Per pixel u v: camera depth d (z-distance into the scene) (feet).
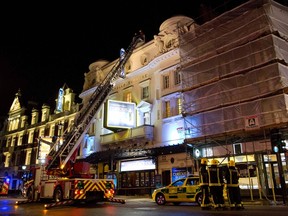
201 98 67.00
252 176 60.34
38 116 157.89
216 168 40.14
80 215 33.76
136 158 90.63
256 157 60.54
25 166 148.56
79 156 114.32
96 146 108.68
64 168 58.54
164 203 51.57
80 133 61.46
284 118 52.90
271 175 60.18
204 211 36.63
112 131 102.78
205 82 67.26
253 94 58.23
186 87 71.51
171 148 77.25
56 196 53.31
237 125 58.90
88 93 119.96
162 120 86.58
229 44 64.64
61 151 59.11
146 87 96.78
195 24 85.20
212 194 39.22
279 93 54.44
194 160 72.49
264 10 59.41
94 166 104.53
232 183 39.50
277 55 56.13
